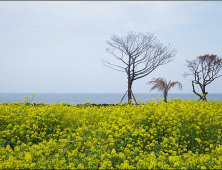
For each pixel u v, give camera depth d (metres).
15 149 5.36
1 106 8.30
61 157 4.99
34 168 4.39
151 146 5.87
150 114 7.58
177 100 9.61
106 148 5.33
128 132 6.41
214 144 5.89
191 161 4.27
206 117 7.06
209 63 21.97
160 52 17.69
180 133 6.47
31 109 8.69
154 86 17.22
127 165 4.22
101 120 8.08
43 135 6.89
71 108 9.49
